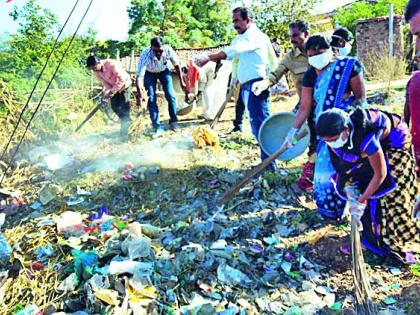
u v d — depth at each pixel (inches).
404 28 567.2
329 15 927.0
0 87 254.4
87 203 180.5
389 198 128.0
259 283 126.5
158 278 124.5
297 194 171.9
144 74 261.6
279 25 669.3
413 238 130.6
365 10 834.2
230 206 167.0
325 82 143.0
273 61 197.0
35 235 157.8
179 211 168.9
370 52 554.9
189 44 1015.6
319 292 122.6
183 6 1068.5
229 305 117.7
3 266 141.0
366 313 112.2
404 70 394.6
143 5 1028.5
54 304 122.1
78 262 131.4
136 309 112.9
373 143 115.0
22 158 227.0
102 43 799.7
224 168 196.1
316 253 139.2
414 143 123.6
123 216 170.1
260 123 187.9
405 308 115.0
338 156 127.3
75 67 434.9
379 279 126.0
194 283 125.5
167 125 287.3
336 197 147.2
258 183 176.2
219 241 143.4
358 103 140.9
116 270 122.6
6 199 181.3
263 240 147.7
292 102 355.3
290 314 113.3
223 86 303.0
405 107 130.7
